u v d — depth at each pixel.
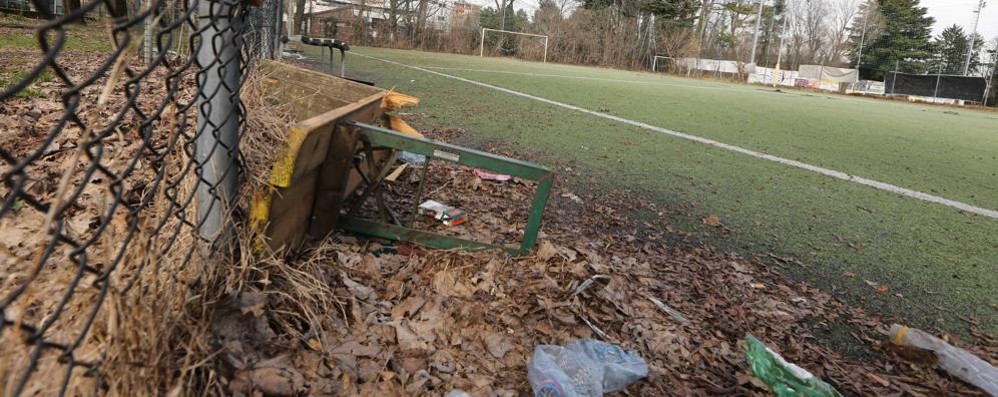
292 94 3.78
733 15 49.53
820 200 5.29
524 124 7.79
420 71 14.78
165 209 1.90
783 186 5.71
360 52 21.42
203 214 1.79
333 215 2.60
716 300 3.07
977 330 3.01
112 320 1.26
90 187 2.60
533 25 33.81
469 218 3.62
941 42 49.91
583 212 4.25
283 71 4.05
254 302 1.75
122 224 2.14
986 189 6.36
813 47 49.41
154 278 1.41
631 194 4.91
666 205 4.70
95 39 11.35
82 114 4.00
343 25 28.95
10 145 3.24
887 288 3.44
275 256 2.15
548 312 2.42
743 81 32.94
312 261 2.36
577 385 2.01
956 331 2.99
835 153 7.98
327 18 28.59
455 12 32.28
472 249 2.80
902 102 27.33
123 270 1.41
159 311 1.41
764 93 21.41
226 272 1.82
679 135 8.25
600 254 3.44
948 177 6.90
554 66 26.64
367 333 2.07
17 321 1.01
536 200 2.73
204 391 1.45
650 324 2.62
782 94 22.02
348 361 1.87
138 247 1.43
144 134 1.32
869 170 6.90
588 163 5.88
